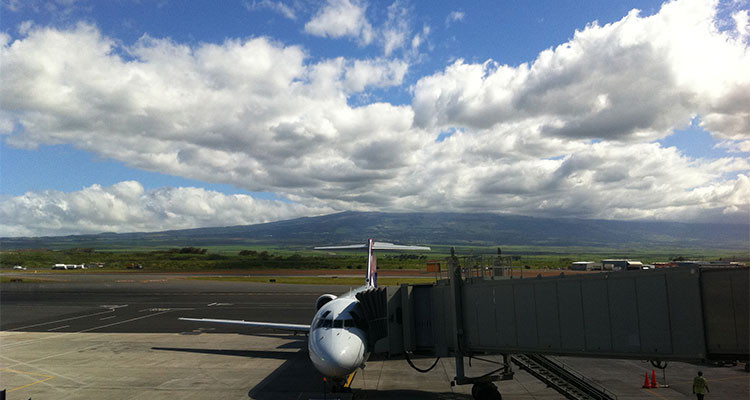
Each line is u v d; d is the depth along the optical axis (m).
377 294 21.14
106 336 37.12
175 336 36.94
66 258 193.62
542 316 16.50
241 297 65.56
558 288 16.02
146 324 43.47
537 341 16.62
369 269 34.03
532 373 19.62
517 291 17.38
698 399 19.19
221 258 194.62
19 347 32.62
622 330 14.16
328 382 22.45
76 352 30.62
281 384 22.44
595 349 14.86
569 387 19.28
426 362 27.14
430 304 20.98
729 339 11.99
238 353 30.02
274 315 48.12
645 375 22.91
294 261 172.38
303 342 34.09
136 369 25.67
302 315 47.97
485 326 18.53
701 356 12.37
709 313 12.38
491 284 18.38
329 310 21.27
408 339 20.80
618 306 14.30
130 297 66.69
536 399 20.03
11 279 100.88
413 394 20.61
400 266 153.38
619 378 23.84
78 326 42.56
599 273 14.87
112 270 142.00
